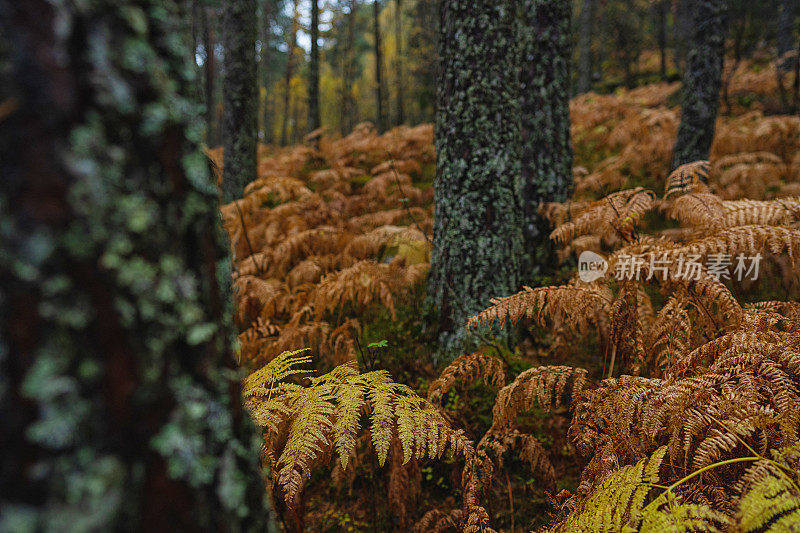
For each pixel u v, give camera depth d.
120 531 0.49
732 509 1.20
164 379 0.55
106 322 0.49
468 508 1.66
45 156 0.45
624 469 1.28
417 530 1.90
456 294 2.80
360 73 30.80
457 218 2.84
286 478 1.42
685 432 1.37
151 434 0.53
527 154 4.10
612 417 1.53
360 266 3.15
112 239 0.49
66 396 0.46
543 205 3.92
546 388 1.80
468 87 2.78
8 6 0.44
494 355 2.51
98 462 0.47
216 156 6.46
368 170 9.05
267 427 1.67
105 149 0.49
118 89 0.50
